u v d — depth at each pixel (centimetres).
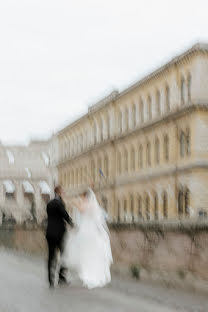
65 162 8731
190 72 5078
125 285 1441
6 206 10781
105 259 1402
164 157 5547
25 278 1647
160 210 5578
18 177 10969
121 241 1858
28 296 1222
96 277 1377
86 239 1388
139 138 6112
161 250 1551
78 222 1444
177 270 1443
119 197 6650
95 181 7406
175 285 1371
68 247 1397
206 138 4956
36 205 10900
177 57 5225
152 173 5766
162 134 5569
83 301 1138
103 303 1109
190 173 5016
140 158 6134
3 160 10950
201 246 1314
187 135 5112
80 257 1384
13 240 3434
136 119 6247
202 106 4931
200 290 1261
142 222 1688
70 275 1528
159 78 5650
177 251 1452
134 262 1736
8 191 10825
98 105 7381
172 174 5331
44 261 2422
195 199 4916
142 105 6141
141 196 6053
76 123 8219
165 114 5438
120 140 6619
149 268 1600
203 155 4947
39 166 11081
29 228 3009
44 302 1123
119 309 1027
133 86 6231
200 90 4962
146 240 1655
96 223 1404
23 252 3088
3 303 1112
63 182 8956
